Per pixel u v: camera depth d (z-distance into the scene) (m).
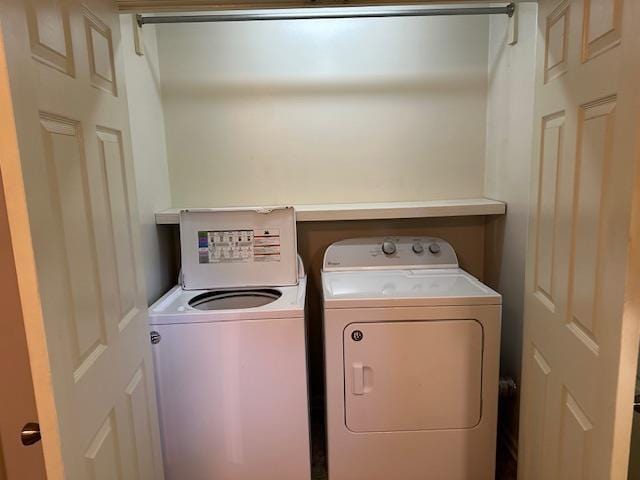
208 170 2.33
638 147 0.73
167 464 1.71
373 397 1.72
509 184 2.00
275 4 1.27
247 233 2.04
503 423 2.08
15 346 1.05
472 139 2.33
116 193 1.16
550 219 1.16
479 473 1.77
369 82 2.28
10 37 0.69
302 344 1.67
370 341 1.68
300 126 2.31
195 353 1.67
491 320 1.67
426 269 2.17
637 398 0.83
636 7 0.72
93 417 0.96
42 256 0.76
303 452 1.72
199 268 2.04
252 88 2.28
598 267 0.88
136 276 1.30
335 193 2.37
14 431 1.08
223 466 1.73
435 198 2.38
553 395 1.15
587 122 0.93
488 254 2.32
